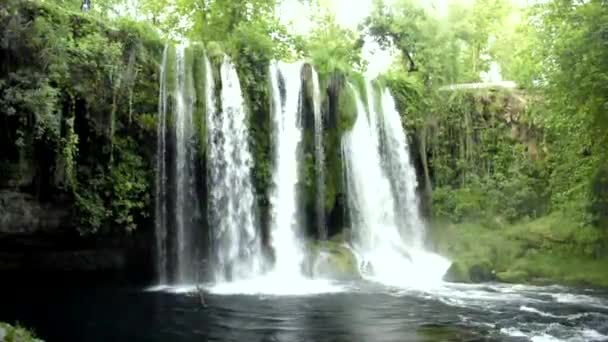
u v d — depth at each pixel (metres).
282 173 24.55
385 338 12.52
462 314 15.26
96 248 20.36
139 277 21.33
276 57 26.52
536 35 24.06
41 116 15.91
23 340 9.33
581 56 20.03
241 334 12.98
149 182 20.62
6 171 16.77
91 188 18.83
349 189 26.55
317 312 15.45
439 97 32.00
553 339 12.47
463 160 30.86
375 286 20.19
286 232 24.22
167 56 21.89
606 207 24.20
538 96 29.11
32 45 16.12
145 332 13.20
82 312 15.48
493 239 26.56
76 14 18.94
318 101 25.92
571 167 26.14
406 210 29.11
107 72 18.89
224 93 23.33
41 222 17.98
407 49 35.06
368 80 29.38
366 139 27.94
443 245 27.66
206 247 21.97
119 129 19.78
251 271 22.89
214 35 30.67
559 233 25.20
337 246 23.95
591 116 21.19
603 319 14.68
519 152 30.42
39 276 19.92
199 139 22.23
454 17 36.44
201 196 22.12
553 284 21.61
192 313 15.34
